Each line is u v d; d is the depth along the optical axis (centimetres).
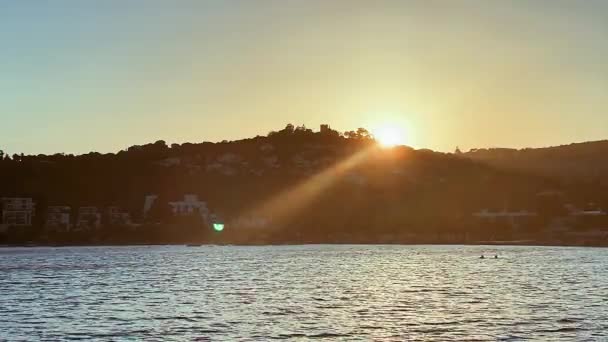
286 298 10844
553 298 10481
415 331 7600
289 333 7562
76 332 7738
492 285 12781
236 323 8250
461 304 9819
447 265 19238
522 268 17625
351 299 10619
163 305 10031
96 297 11219
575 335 7294
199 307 9756
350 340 7156
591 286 12394
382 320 8369
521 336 7269
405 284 13175
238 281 14225
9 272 17050
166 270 17712
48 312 9344
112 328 7969
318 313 9031
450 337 7250
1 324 8306
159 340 7250
